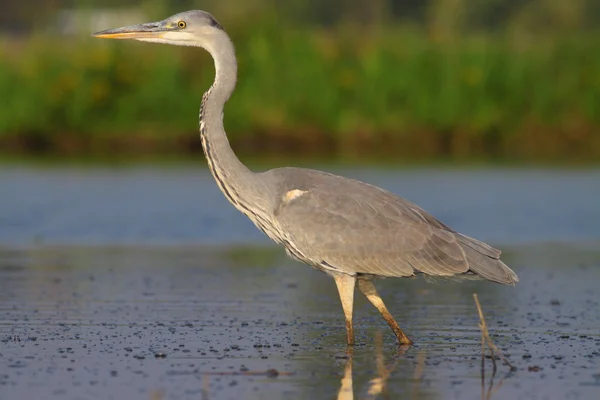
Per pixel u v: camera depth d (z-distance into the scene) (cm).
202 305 1240
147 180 2272
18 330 1097
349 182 1085
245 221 1912
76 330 1101
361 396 870
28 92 2836
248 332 1100
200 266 1516
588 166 2512
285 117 2831
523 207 1991
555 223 1875
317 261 1062
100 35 1131
